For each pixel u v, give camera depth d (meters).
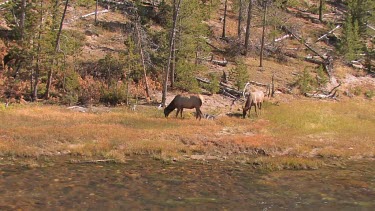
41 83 40.44
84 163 20.22
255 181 18.16
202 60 51.47
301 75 53.03
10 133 24.11
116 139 24.67
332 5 86.38
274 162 21.45
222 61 52.53
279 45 60.59
